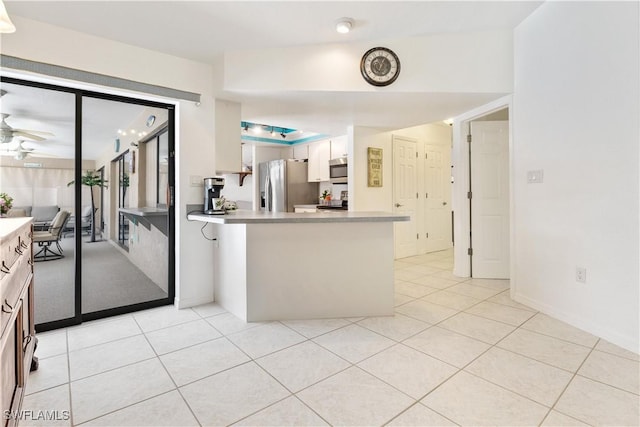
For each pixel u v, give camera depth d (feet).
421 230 18.74
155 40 8.84
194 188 10.12
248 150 24.81
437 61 10.03
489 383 5.86
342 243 9.15
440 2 8.16
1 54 7.27
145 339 7.80
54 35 7.88
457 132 13.41
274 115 13.07
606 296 7.54
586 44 7.82
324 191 21.50
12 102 8.41
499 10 8.96
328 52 9.87
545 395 5.48
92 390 5.76
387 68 9.86
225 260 9.89
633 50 6.84
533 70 9.39
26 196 8.80
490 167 13.17
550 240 9.05
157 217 10.91
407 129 17.95
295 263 9.01
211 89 10.32
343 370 6.35
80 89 8.71
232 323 8.76
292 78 9.82
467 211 13.50
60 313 8.86
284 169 21.04
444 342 7.52
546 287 9.26
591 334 7.86
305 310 9.07
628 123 6.97
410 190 18.12
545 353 6.95
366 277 9.22
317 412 5.14
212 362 6.70
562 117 8.53
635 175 6.87
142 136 10.58
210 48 9.44
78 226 8.77
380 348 7.26
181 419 5.01
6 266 4.12
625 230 7.09
